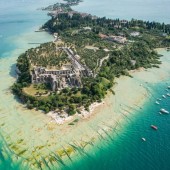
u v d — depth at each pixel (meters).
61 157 199.25
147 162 198.00
